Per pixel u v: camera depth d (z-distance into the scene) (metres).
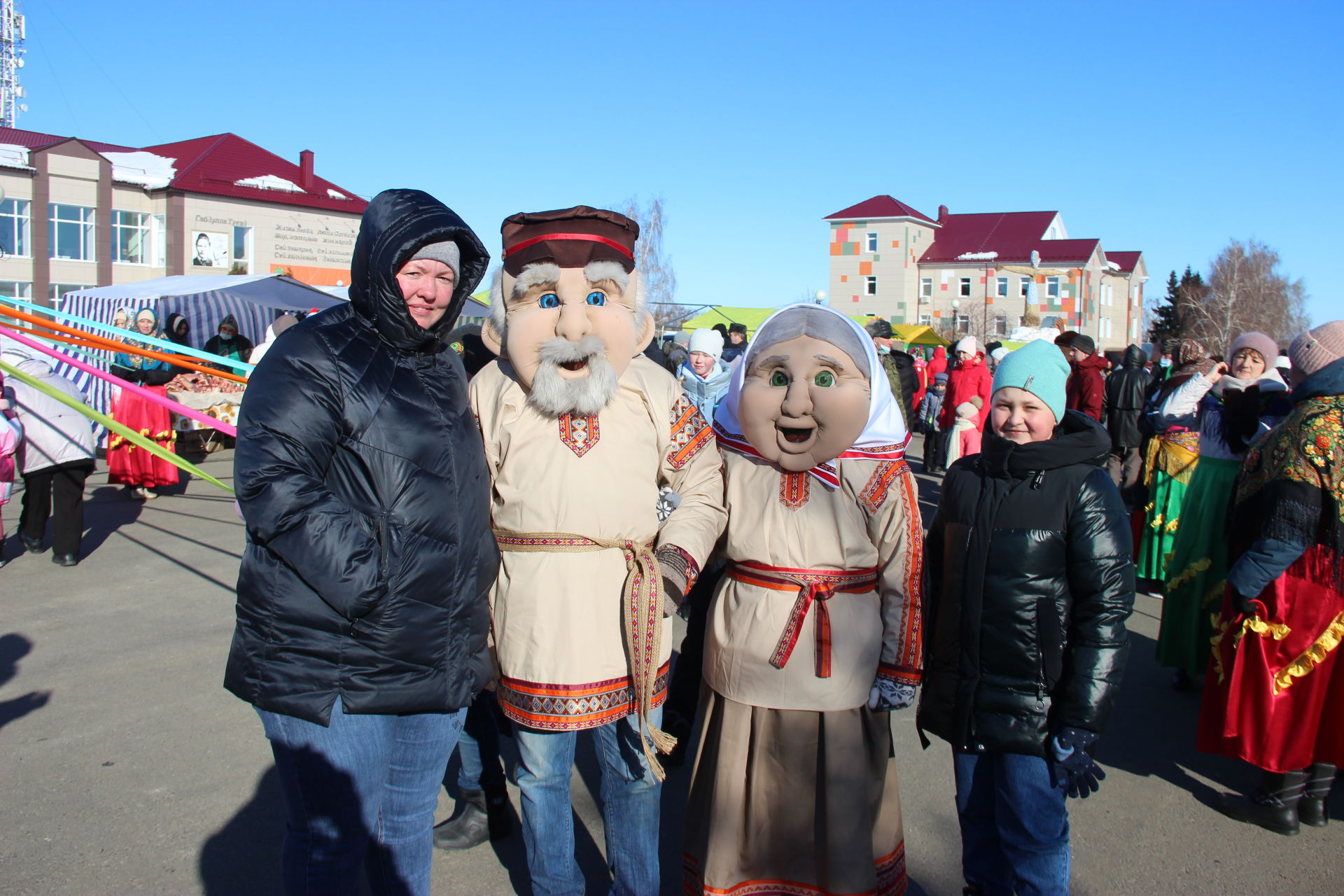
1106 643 2.29
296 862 2.04
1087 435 2.39
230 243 32.88
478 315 10.89
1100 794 3.57
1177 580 4.56
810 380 2.37
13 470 6.23
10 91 44.12
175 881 2.85
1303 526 3.01
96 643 4.95
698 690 3.72
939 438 12.08
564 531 2.29
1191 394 6.06
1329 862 3.08
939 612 2.54
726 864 2.44
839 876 2.36
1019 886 2.44
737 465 2.57
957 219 54.91
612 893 2.50
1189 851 3.14
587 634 2.28
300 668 1.97
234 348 11.70
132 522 7.92
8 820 3.17
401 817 2.23
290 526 1.88
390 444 2.02
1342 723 3.18
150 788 3.41
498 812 3.12
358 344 2.06
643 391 2.45
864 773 2.42
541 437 2.34
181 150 35.19
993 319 50.75
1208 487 4.48
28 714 4.05
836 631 2.42
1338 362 3.06
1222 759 3.89
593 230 2.32
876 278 52.72
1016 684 2.38
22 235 29.42
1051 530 2.35
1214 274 61.53
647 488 2.41
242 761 3.64
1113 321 57.19
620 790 2.42
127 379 8.75
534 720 2.28
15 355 6.28
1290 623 3.18
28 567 6.42
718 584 2.64
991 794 2.55
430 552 2.05
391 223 2.03
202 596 5.85
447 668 2.10
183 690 4.34
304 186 35.44
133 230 31.69
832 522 2.46
